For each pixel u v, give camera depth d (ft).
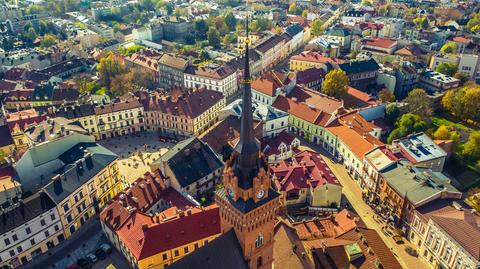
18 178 435.53
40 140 468.34
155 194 418.31
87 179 412.16
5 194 415.64
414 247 386.93
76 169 411.95
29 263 365.61
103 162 439.63
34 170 435.53
